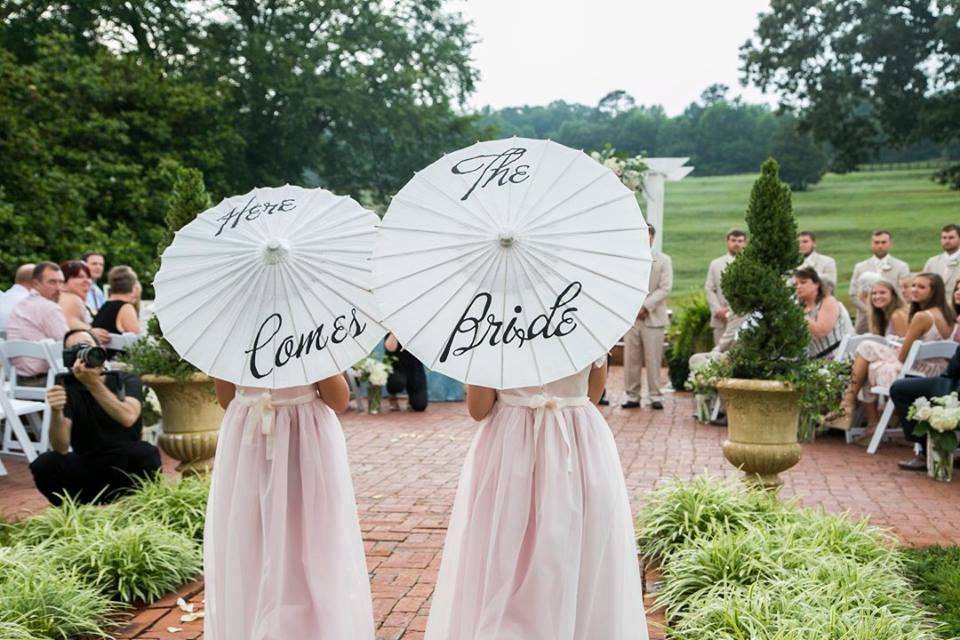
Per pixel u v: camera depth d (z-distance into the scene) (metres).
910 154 20.98
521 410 3.00
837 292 20.39
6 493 6.34
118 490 5.35
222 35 23.14
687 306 12.34
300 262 3.22
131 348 5.65
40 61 17.38
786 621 3.43
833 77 20.86
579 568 2.94
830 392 5.08
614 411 10.14
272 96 23.11
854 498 6.09
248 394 3.27
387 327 2.81
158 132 18.11
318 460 3.23
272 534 3.15
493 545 2.93
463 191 2.95
